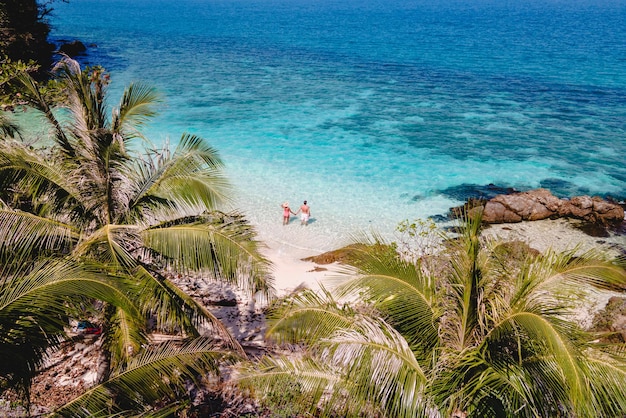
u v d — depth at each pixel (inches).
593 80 2258.9
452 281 316.8
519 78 2301.9
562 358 233.8
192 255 350.9
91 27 4042.8
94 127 404.2
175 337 488.4
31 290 234.2
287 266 742.5
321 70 2425.0
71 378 447.8
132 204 390.3
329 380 294.2
